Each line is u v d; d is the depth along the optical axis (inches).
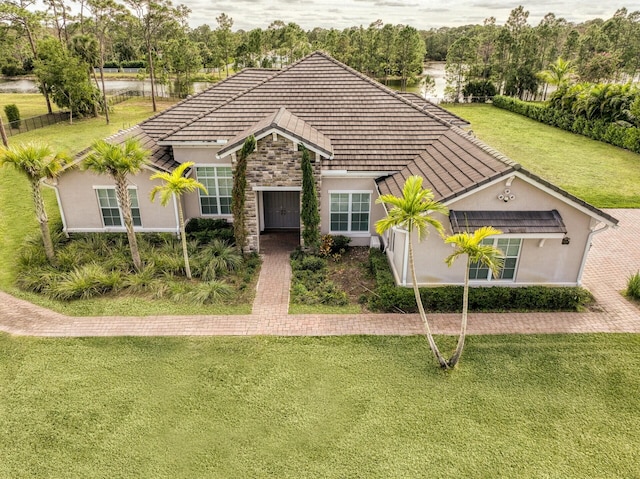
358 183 787.4
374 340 565.6
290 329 588.1
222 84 978.1
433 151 773.9
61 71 1700.3
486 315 613.6
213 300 647.1
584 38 2792.8
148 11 2027.6
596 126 1560.0
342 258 783.7
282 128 705.0
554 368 516.4
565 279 644.7
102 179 791.1
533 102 2356.1
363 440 427.2
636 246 808.9
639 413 455.5
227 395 480.7
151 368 519.8
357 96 899.4
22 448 419.5
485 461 405.1
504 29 2458.2
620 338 566.9
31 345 558.3
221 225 855.7
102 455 412.8
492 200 593.9
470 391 484.4
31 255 742.5
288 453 414.3
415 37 2578.7
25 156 664.4
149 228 829.8
